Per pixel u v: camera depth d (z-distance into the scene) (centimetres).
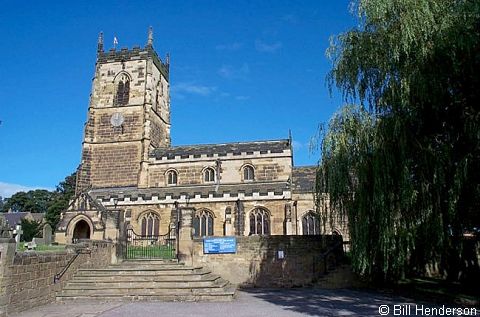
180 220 3048
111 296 2284
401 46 2041
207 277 2581
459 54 1931
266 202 4597
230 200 4653
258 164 5247
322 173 2525
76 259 2541
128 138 5750
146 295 2289
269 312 1894
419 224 2058
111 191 5434
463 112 1989
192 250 3031
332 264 3022
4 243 1816
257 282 3022
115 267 2669
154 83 6131
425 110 2092
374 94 2261
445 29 1934
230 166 5306
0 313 1759
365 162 2208
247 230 4578
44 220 6731
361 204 2230
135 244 4178
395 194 2083
